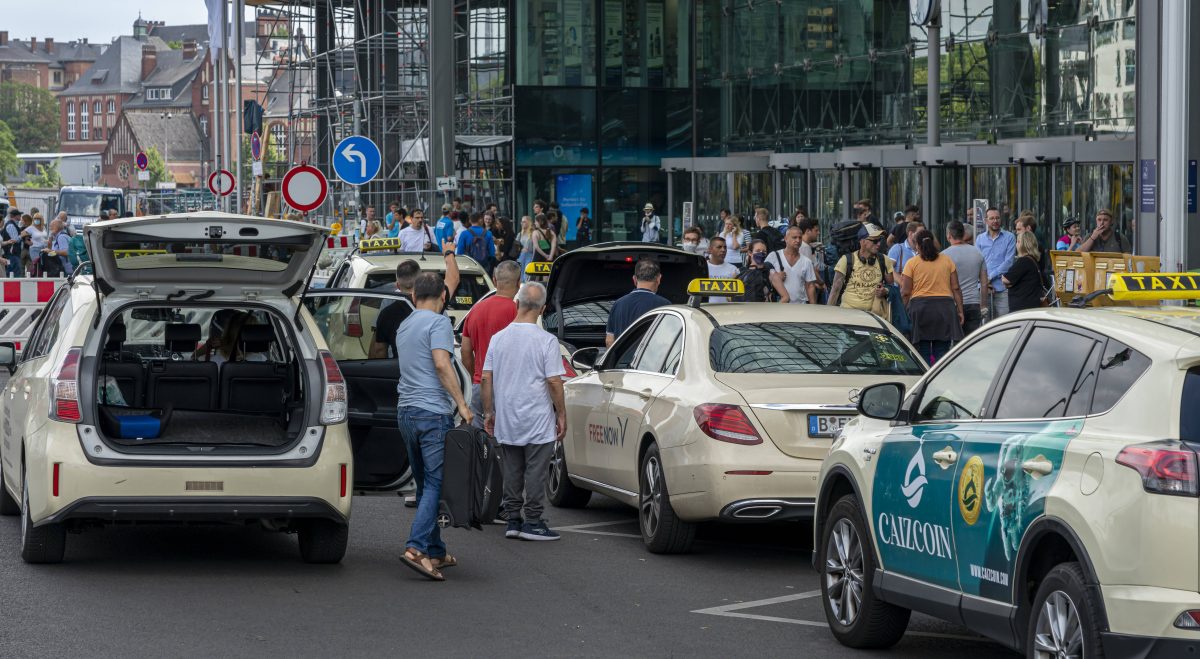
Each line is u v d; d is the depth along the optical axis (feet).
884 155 117.19
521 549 39.17
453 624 29.99
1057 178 99.76
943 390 25.91
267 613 30.63
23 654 26.73
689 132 167.02
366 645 27.99
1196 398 20.04
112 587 32.89
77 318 34.50
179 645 27.68
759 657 27.68
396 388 38.83
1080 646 20.77
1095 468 20.65
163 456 32.76
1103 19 98.43
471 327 43.27
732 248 90.38
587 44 164.66
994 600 23.17
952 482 24.38
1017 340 24.25
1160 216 58.54
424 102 164.76
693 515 36.22
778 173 141.49
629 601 32.65
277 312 34.91
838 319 39.04
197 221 32.91
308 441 33.68
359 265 65.31
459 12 168.35
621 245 58.90
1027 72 106.63
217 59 174.50
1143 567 19.62
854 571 28.43
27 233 144.05
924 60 120.47
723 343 37.68
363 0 179.22
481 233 104.12
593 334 59.82
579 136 165.27
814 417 35.14
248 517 33.24
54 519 32.63
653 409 38.29
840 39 134.10
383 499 47.73
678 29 166.09
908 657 27.81
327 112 181.98
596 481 42.83
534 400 40.04
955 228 66.80
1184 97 57.67
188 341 40.19
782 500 34.83
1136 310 23.09
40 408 33.76
